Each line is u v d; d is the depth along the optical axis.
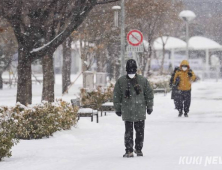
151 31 71.62
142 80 17.19
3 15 30.45
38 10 31.30
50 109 24.66
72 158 17.48
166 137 22.88
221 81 102.56
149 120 31.08
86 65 62.47
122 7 37.66
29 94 33.28
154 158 16.30
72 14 32.91
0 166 16.30
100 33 61.06
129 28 64.25
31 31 31.53
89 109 29.97
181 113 33.44
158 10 67.06
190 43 106.44
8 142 17.89
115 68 73.75
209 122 29.44
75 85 80.31
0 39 63.34
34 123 23.73
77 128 27.02
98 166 15.04
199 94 56.88
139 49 34.03
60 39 31.75
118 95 17.23
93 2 31.11
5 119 20.38
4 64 76.38
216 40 116.06
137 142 17.36
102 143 21.84
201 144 19.86
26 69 32.56
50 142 22.38
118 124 29.39
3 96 58.34
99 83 53.09
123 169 14.23
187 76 33.03
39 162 16.78
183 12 67.38
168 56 128.12
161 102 45.34
